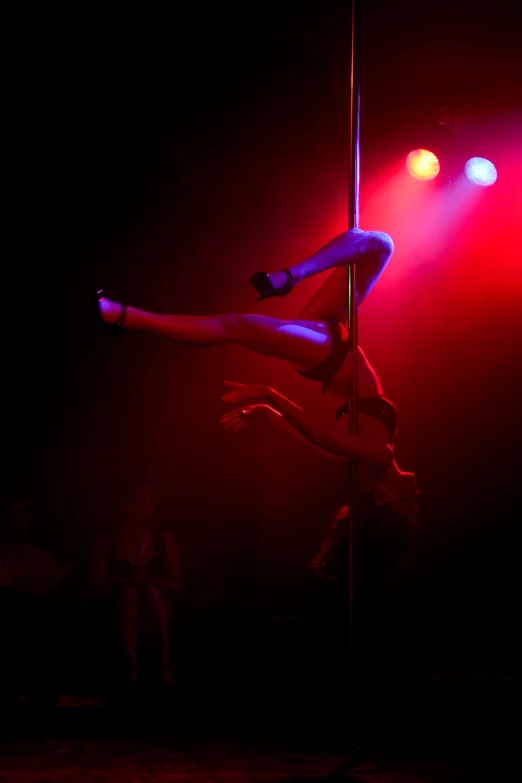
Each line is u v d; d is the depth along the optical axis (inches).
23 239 313.0
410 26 233.6
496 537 348.8
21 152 291.3
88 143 290.2
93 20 239.6
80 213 312.3
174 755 153.8
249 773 139.6
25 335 322.0
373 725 187.5
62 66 258.5
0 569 216.5
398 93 269.1
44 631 219.9
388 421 130.0
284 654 248.8
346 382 128.6
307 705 213.9
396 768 145.3
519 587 346.0
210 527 329.7
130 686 217.5
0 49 250.2
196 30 244.4
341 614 276.4
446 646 322.0
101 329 109.0
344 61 255.1
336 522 149.3
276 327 119.4
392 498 134.5
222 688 237.5
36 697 209.0
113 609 226.1
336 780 129.2
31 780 134.4
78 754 154.4
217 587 313.4
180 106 273.7
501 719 198.2
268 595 320.5
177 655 254.2
